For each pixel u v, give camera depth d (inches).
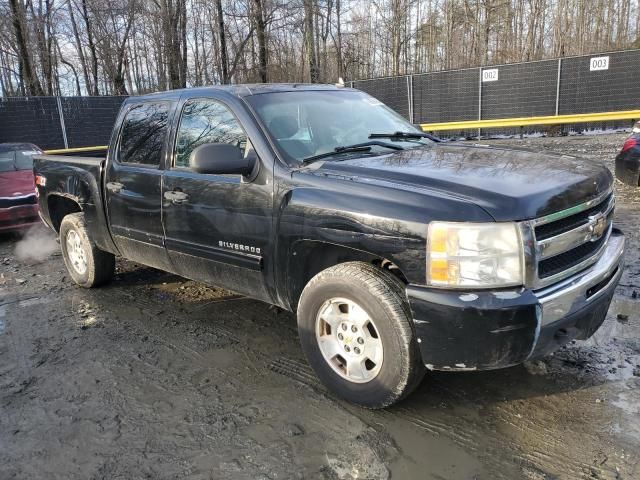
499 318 101.8
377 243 112.5
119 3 967.0
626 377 131.6
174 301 203.5
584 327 118.6
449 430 116.0
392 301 112.8
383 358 116.4
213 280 159.8
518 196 105.3
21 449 117.7
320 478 103.8
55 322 189.0
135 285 224.8
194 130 160.6
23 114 694.5
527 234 103.2
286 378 141.8
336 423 120.6
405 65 1332.4
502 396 127.3
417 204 108.7
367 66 1291.8
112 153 190.7
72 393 140.1
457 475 102.5
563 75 659.4
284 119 148.8
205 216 152.1
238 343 164.2
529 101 682.2
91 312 196.7
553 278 108.5
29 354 164.4
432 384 133.7
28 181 337.1
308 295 127.4
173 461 111.4
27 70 990.4
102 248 205.5
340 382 126.4
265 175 136.6
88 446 117.7
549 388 129.3
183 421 125.0
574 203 113.0
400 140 161.8
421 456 108.3
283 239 131.9
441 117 727.1
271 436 117.5
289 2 837.8
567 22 1315.2
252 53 945.5
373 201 114.4
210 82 1053.8
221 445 115.6
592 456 105.5
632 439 109.6
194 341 167.2
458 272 103.8
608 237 131.8
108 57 1087.0
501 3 1270.9
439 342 107.0
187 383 142.1
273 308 190.4
